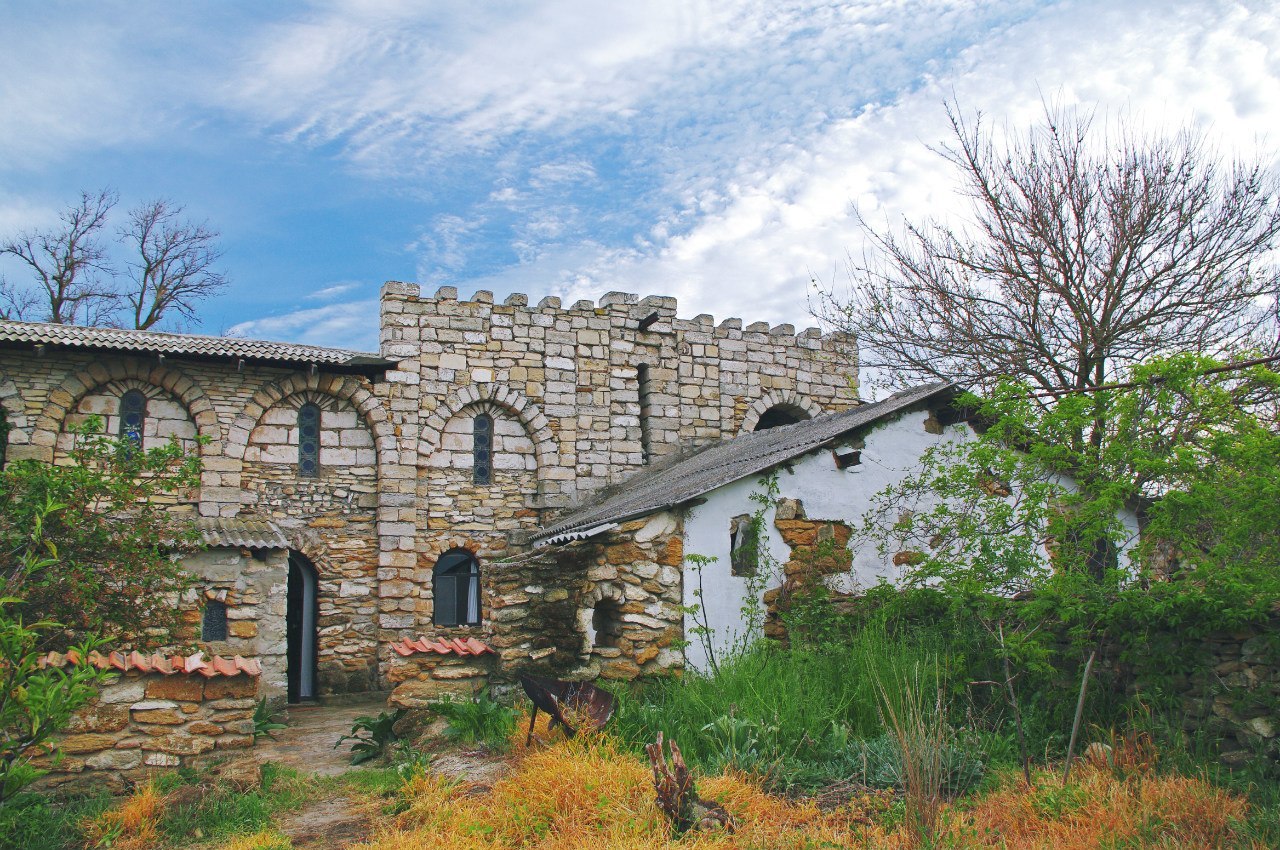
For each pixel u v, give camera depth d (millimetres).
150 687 10664
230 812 9703
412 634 20859
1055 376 19312
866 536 14961
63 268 33281
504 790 9266
